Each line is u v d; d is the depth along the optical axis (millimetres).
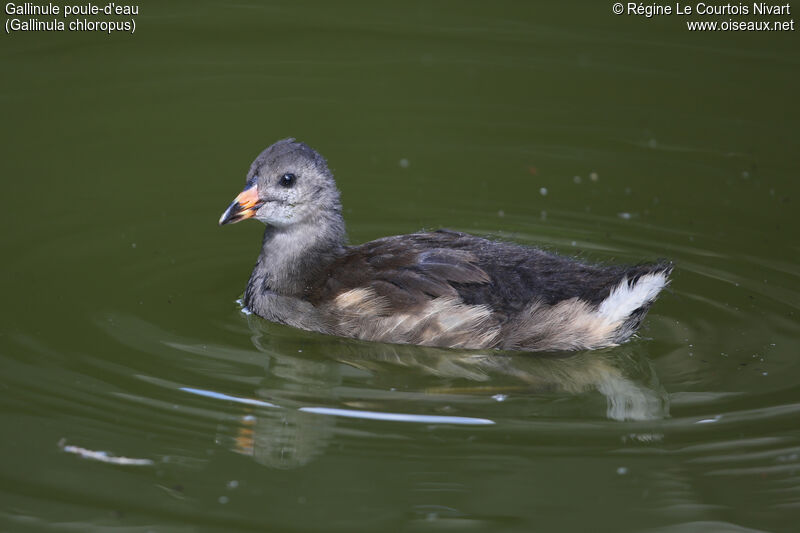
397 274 12961
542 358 12688
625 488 10328
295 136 18266
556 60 20562
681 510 10039
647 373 12328
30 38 20500
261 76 19906
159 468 10469
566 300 12547
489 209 16500
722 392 11891
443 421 11367
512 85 19875
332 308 13211
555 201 16734
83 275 14359
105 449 10703
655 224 16062
